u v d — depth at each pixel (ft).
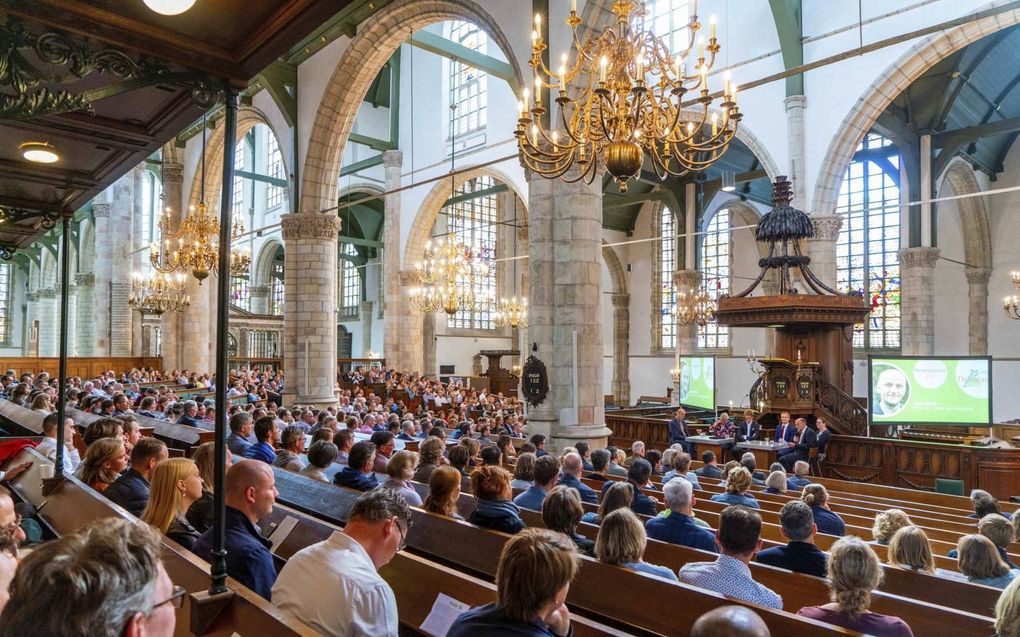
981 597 14.34
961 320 103.60
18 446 24.57
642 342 139.44
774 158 74.33
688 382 66.95
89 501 16.47
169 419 43.19
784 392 57.41
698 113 77.66
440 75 111.65
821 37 69.21
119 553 4.83
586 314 46.24
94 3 11.03
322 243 69.87
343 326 162.81
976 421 50.44
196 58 12.28
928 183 85.76
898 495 38.42
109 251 108.17
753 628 5.89
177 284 84.53
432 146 112.47
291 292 69.41
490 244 146.72
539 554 8.34
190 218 58.85
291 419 43.98
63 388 20.07
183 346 99.60
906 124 85.71
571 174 46.21
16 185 22.53
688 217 108.99
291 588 10.24
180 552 12.01
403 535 11.60
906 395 51.83
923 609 12.59
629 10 27.35
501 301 125.39
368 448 21.58
